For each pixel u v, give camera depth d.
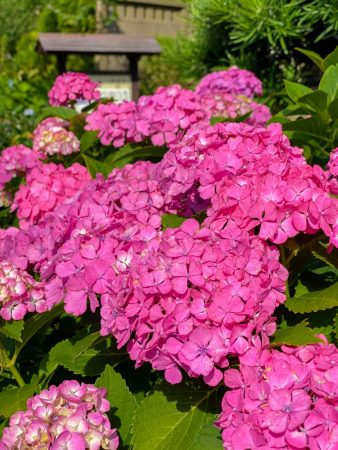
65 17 3.07
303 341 0.54
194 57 1.93
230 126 0.71
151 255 0.58
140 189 0.73
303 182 0.59
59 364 0.71
